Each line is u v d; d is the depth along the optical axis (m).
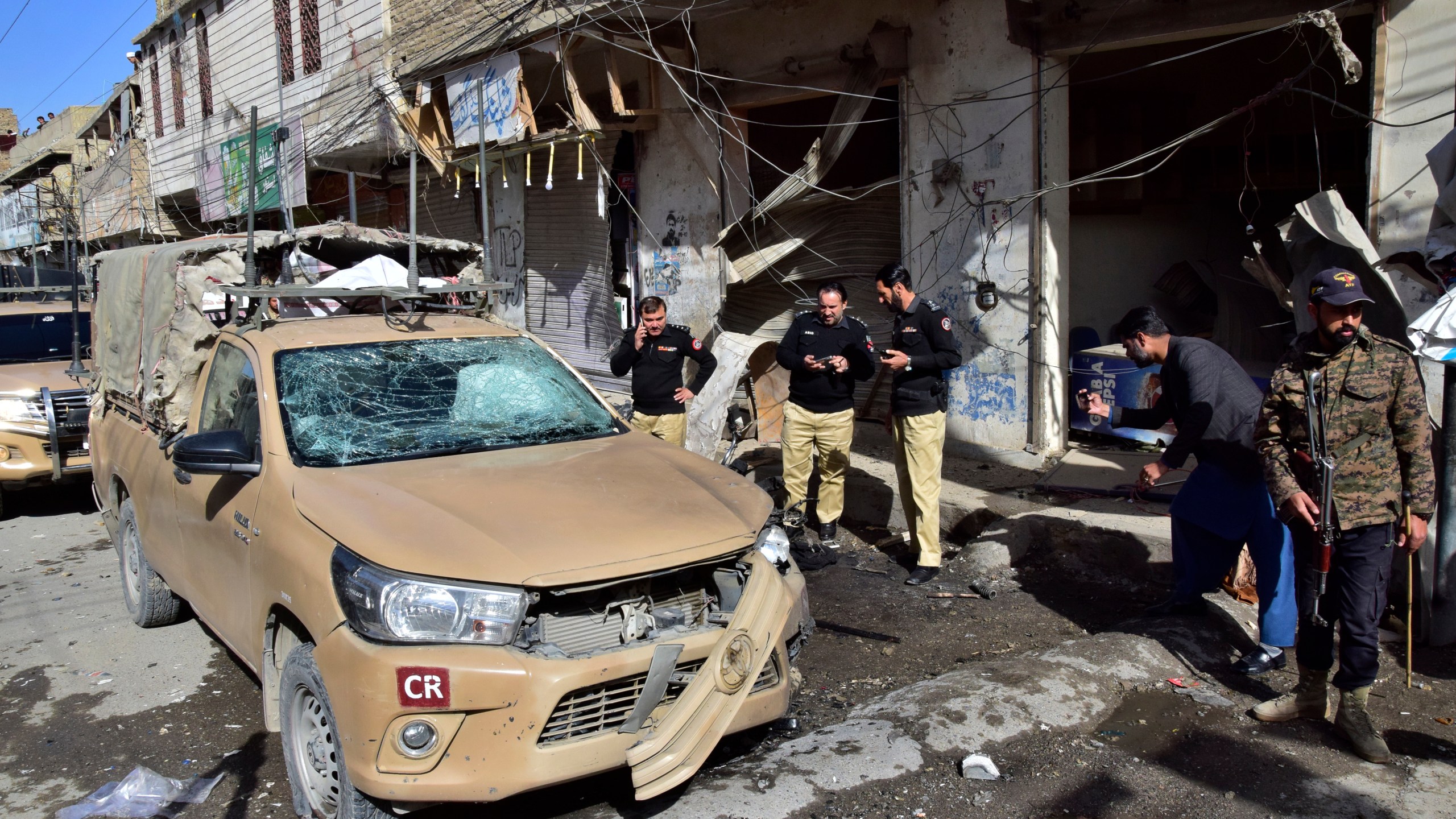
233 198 17.81
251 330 4.63
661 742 3.09
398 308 5.49
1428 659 4.66
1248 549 4.75
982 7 7.61
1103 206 8.92
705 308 10.12
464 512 3.37
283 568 3.45
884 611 5.64
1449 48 5.57
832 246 9.02
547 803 3.59
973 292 7.94
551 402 4.59
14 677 5.06
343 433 4.03
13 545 7.75
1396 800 3.43
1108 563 5.93
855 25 8.55
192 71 19.86
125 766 4.07
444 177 12.54
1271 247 5.99
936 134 8.06
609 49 9.52
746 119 9.62
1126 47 7.16
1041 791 3.55
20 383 8.55
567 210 11.70
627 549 3.23
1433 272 4.69
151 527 5.21
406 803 3.04
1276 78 8.97
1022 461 7.67
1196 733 3.97
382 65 13.56
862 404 9.30
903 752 3.73
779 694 3.48
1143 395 7.88
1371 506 3.67
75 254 7.92
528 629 3.09
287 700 3.49
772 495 7.29
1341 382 3.69
